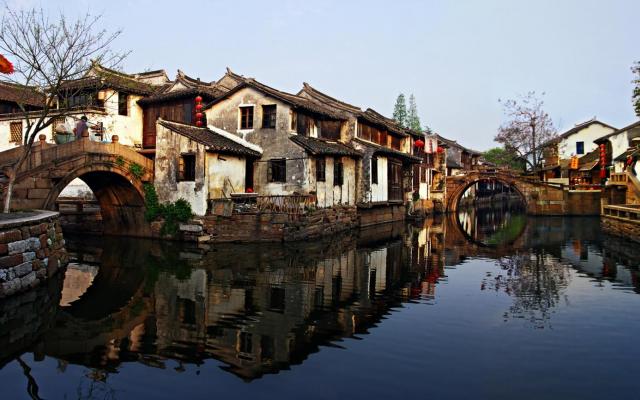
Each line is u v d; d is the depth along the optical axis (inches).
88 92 1028.5
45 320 370.9
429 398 237.8
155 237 847.7
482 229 1202.0
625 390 247.9
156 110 1096.8
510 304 427.2
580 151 1978.3
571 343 322.3
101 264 609.3
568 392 245.4
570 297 456.4
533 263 664.4
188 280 519.5
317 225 909.8
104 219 909.2
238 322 367.6
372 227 1178.6
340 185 1061.8
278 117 947.3
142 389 247.4
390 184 1310.3
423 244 882.1
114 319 374.3
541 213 1612.9
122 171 796.0
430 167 1761.8
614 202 1285.7
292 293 466.6
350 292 474.6
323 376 264.7
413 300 443.8
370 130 1272.1
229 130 997.8
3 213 532.1
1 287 390.6
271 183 945.5
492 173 1710.1
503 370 274.1
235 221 799.7
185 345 314.8
